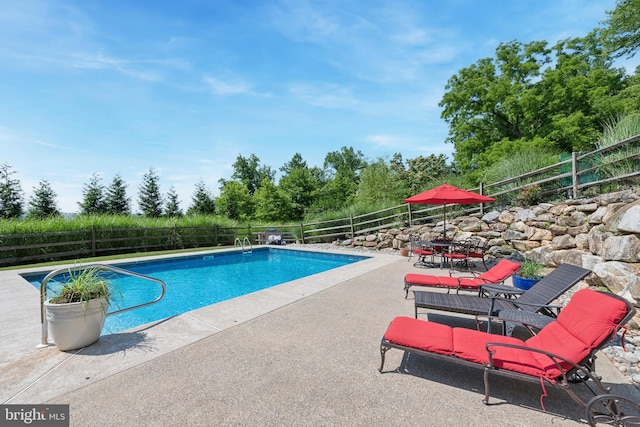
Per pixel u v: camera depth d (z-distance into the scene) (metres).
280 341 3.43
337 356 3.08
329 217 14.89
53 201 23.89
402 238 11.38
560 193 7.78
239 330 3.74
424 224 11.28
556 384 2.14
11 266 9.19
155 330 3.73
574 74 18.38
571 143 16.02
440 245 7.91
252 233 15.78
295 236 15.62
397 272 7.39
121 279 8.56
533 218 7.45
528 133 17.98
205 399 2.36
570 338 2.45
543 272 6.39
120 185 26.95
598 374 2.76
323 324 3.96
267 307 4.64
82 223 11.62
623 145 6.23
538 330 3.19
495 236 8.75
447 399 2.39
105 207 26.16
